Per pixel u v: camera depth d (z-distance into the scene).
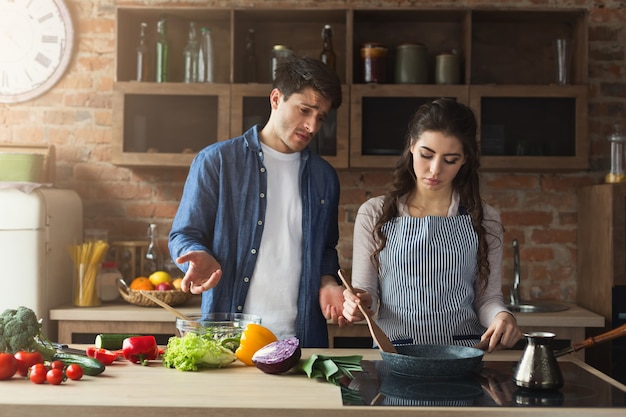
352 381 1.92
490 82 4.32
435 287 2.50
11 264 3.72
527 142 3.99
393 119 4.00
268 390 1.82
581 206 4.21
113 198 4.36
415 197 2.61
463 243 2.51
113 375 1.98
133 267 4.16
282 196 2.84
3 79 4.32
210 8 4.09
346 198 4.32
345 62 4.32
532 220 4.31
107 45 4.35
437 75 4.07
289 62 2.74
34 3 4.31
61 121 4.36
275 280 2.79
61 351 2.20
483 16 4.17
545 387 1.82
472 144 2.45
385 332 2.55
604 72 4.29
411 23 4.31
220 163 2.79
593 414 1.65
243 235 2.79
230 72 4.19
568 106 3.99
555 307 4.02
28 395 1.75
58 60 4.32
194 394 1.77
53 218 3.86
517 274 4.16
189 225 2.73
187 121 4.02
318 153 3.99
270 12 4.12
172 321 3.72
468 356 2.05
